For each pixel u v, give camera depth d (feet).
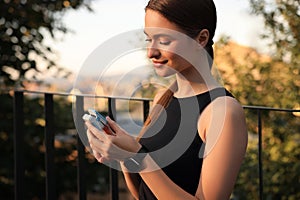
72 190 25.21
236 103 4.77
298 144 16.99
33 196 24.79
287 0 16.99
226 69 17.57
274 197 17.08
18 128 9.57
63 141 25.11
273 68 17.21
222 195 4.61
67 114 25.02
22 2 23.04
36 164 24.76
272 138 17.15
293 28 17.03
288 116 16.93
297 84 16.93
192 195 4.81
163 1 4.68
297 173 16.92
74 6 22.35
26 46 23.17
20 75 23.34
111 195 9.53
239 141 4.65
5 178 23.97
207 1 4.84
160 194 4.59
